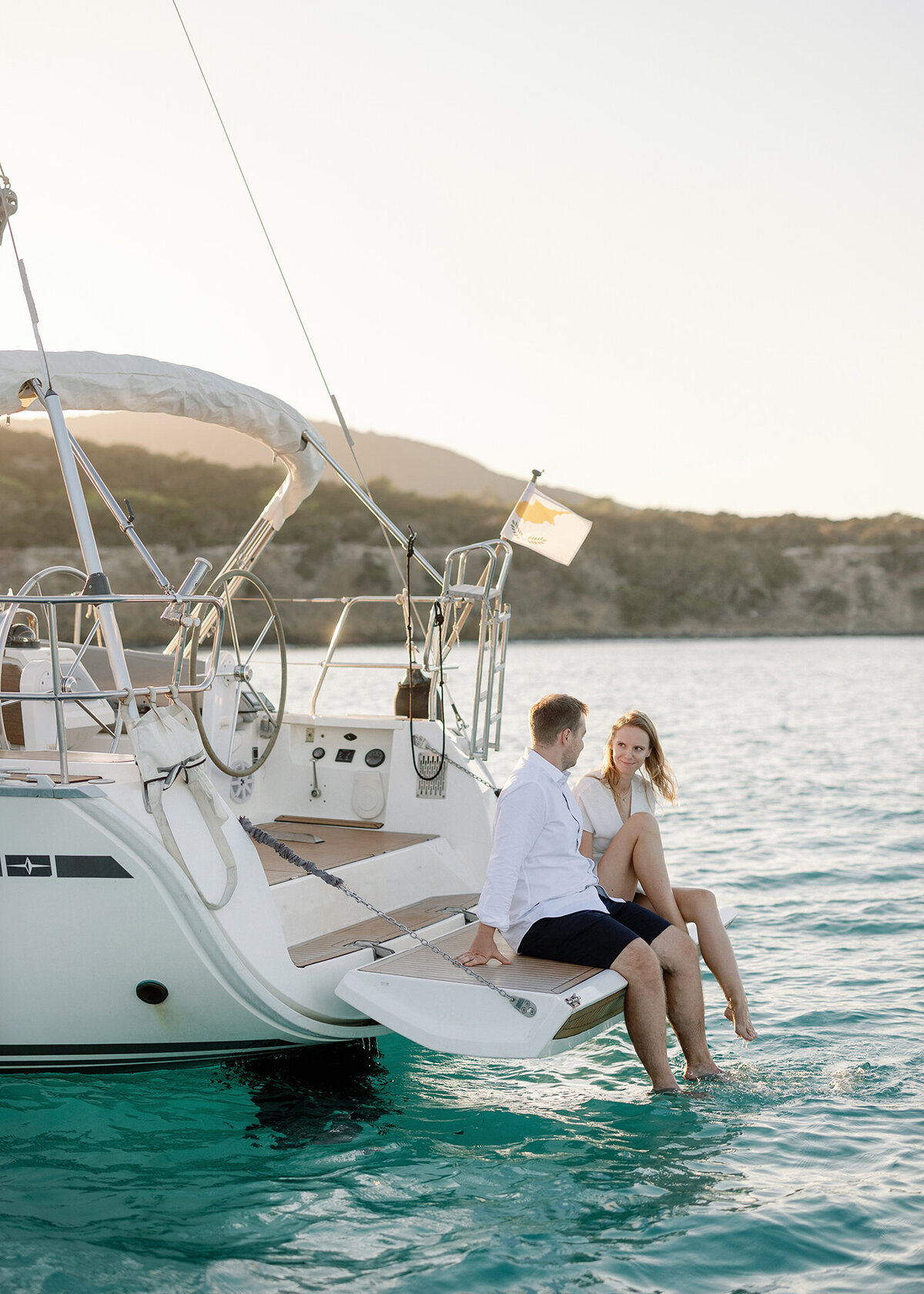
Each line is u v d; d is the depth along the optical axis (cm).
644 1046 418
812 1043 482
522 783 420
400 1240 321
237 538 6775
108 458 7850
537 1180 358
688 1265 308
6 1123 397
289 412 562
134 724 386
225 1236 322
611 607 7619
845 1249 315
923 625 8381
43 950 386
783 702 2544
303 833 564
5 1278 297
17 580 4859
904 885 799
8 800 373
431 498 8694
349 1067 464
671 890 481
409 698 591
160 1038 410
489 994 387
